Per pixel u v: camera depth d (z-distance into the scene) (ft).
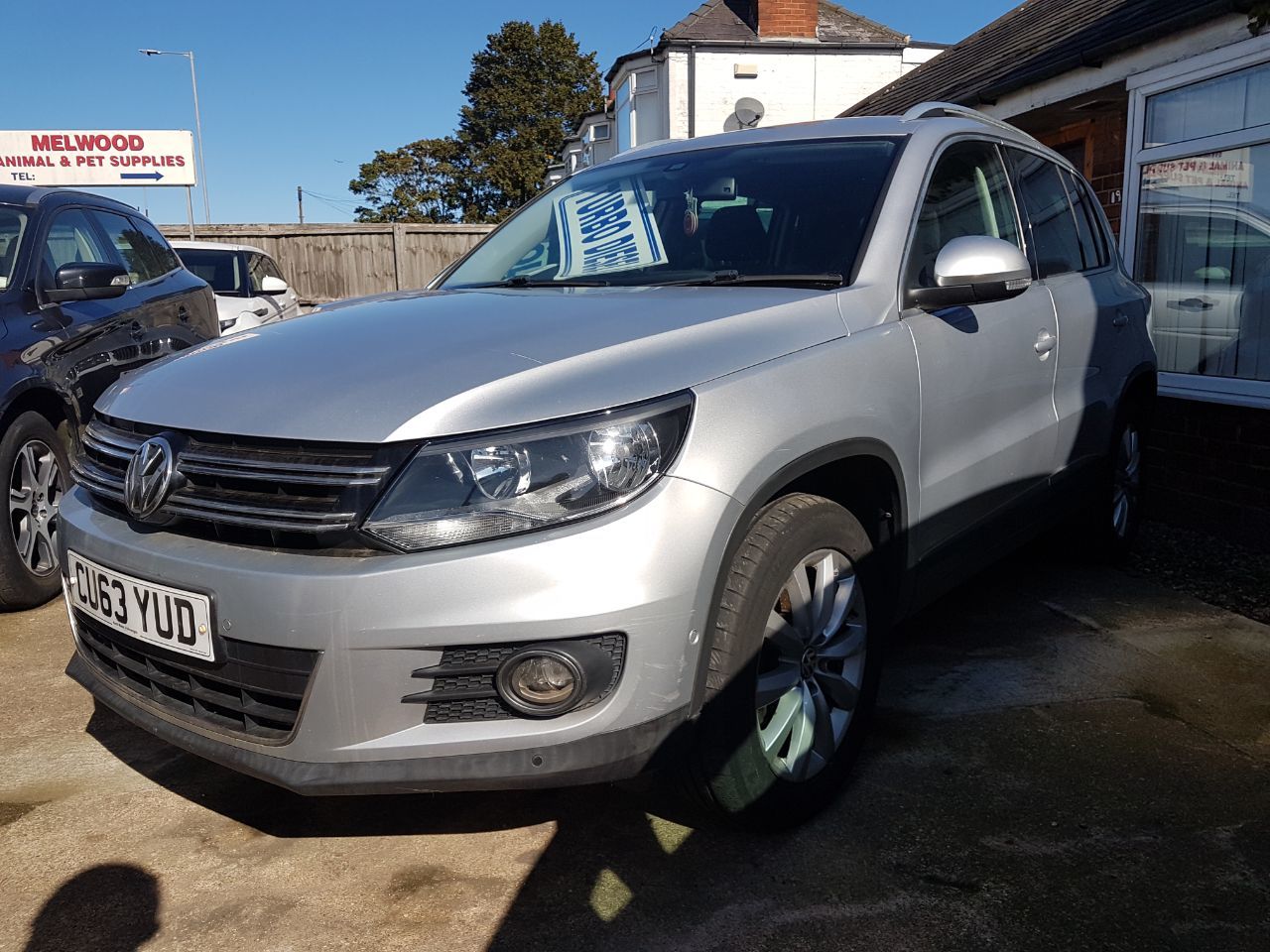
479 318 8.44
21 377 13.47
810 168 10.74
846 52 69.67
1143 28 19.67
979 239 9.39
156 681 7.62
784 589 7.93
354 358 7.73
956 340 9.90
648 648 6.73
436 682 6.67
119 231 18.31
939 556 9.97
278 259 52.44
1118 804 8.81
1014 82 23.56
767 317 8.25
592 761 6.73
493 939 7.10
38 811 8.84
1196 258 19.34
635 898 7.54
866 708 8.98
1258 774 9.32
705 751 7.38
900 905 7.43
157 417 7.72
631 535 6.65
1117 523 15.23
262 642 6.74
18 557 13.43
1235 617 13.43
